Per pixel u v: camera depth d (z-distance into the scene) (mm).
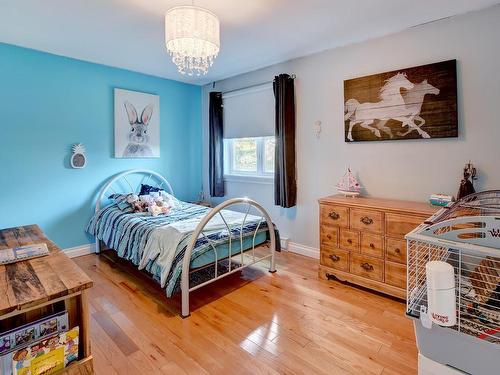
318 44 2885
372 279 2438
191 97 4434
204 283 2291
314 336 1896
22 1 2039
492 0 2070
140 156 3842
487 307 840
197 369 1609
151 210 3033
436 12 2238
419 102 2459
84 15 2250
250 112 3836
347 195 2855
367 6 2143
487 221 822
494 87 2154
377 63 2709
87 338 1104
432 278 749
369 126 2760
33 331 998
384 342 1829
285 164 3309
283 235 3611
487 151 2203
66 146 3230
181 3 2072
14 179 2920
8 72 2834
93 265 3119
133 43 2816
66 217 3279
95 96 3416
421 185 2527
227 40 2762
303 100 3275
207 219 2186
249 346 1801
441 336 792
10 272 1147
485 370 737
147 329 1976
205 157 4602
